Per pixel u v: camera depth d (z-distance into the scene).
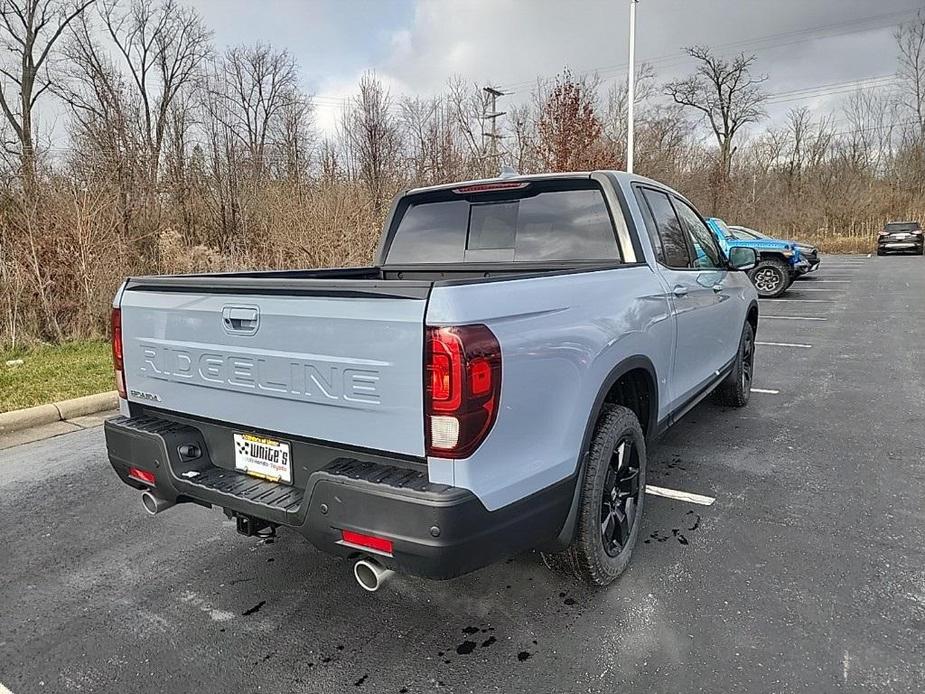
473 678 2.29
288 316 2.25
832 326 10.64
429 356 1.94
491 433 2.03
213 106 28.45
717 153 45.47
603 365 2.64
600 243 3.44
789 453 4.55
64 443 5.18
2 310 8.55
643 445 3.06
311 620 2.69
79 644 2.55
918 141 41.84
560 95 20.83
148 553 3.32
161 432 2.66
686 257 4.12
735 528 3.41
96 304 9.14
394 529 1.99
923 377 6.84
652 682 2.24
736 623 2.57
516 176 3.77
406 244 4.13
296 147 28.06
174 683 2.30
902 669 2.26
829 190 41.19
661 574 2.96
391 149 24.44
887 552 3.11
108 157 11.45
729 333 5.00
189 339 2.61
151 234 10.91
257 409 2.42
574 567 2.73
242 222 15.65
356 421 2.14
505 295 2.16
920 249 30.16
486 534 2.06
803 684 2.20
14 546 3.41
